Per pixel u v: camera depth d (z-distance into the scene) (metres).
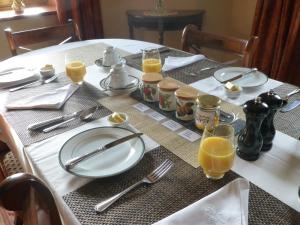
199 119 0.86
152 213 0.60
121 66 1.13
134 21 2.60
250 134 0.72
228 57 3.24
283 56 2.31
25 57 1.56
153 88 1.03
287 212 0.59
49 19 2.46
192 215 0.56
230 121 0.90
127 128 0.89
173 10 2.78
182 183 0.68
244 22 3.11
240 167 0.72
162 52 1.58
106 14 2.72
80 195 0.65
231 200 0.59
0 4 2.43
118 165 0.73
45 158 0.77
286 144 0.80
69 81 1.25
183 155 0.77
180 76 1.26
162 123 0.92
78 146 0.80
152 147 0.81
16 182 0.46
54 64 1.45
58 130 0.90
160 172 0.71
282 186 0.66
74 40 1.91
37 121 0.95
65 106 1.04
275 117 0.91
